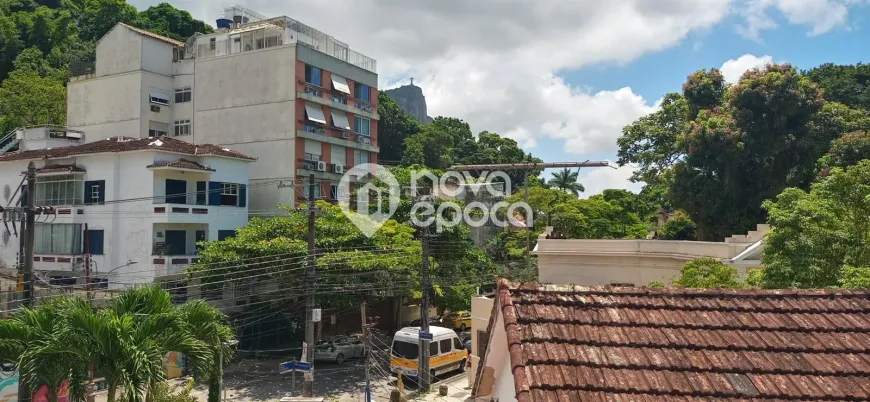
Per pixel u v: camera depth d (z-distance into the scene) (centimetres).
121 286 2816
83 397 993
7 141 4212
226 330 1250
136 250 2847
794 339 586
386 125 6031
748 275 1573
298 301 2633
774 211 1380
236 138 3697
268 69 3622
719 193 2761
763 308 639
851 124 2708
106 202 2717
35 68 5050
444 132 5969
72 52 5356
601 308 639
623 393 516
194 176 3039
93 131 3891
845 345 576
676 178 2934
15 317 1141
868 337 588
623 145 3794
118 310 1064
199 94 3834
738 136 2630
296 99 3547
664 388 520
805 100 2656
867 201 1310
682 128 3472
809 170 2708
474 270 2984
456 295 2772
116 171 2920
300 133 3547
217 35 3862
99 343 950
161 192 2870
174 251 2941
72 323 949
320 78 3762
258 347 2842
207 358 1092
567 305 641
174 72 3931
